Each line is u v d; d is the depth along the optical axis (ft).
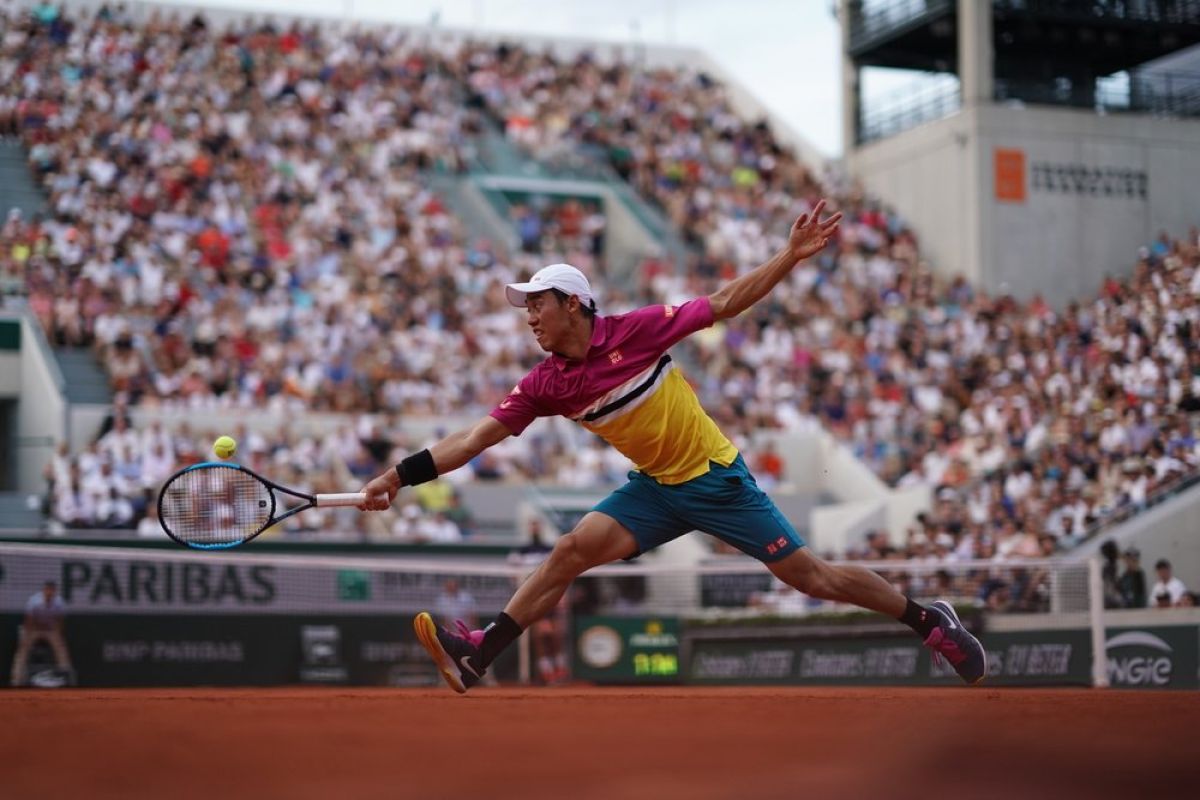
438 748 30.19
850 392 186.70
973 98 212.23
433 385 172.24
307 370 168.14
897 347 191.83
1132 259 216.13
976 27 212.02
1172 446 138.41
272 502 48.42
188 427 151.74
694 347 193.36
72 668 106.22
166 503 48.39
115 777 25.80
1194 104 220.84
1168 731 32.76
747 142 248.52
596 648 116.98
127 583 108.58
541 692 61.87
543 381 45.16
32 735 32.27
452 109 239.30
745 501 46.37
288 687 112.16
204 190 193.98
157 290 172.04
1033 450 158.30
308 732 33.27
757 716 37.96
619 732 33.47
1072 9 211.00
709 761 28.09
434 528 149.89
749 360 189.98
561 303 43.88
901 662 109.19
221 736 32.24
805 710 39.93
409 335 178.29
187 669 109.91
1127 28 212.84
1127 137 216.33
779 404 184.55
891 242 219.61
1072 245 213.87
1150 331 164.25
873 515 162.20
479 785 25.03
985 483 152.76
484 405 173.17
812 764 27.55
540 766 27.43
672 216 228.22
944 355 189.98
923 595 113.70
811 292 203.00
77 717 37.68
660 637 117.60
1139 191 216.95
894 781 25.46
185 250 181.57
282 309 174.81
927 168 220.43
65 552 105.50
